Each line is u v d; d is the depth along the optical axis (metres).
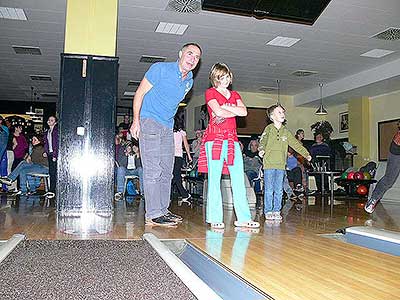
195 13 6.65
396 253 2.71
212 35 7.70
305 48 8.39
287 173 8.70
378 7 6.31
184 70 3.52
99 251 2.34
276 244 2.74
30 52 8.99
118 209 5.26
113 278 1.79
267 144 4.41
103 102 4.14
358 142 11.42
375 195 5.44
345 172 9.63
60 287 1.65
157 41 8.09
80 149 4.07
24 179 7.57
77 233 2.94
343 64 9.52
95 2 4.35
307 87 11.97
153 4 6.33
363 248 2.63
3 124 7.85
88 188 4.05
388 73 9.33
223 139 3.52
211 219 3.50
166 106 3.59
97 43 4.32
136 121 3.59
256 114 12.71
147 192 3.60
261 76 10.72
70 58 4.14
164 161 3.69
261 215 4.86
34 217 3.91
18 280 1.73
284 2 4.96
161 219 3.58
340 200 8.28
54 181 7.25
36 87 12.68
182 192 7.11
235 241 2.82
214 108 3.44
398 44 8.06
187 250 2.71
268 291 1.70
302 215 4.94
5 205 5.31
